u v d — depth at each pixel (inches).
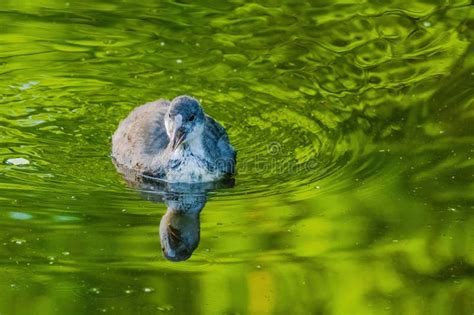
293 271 479.5
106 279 470.9
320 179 567.8
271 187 563.5
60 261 484.1
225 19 746.2
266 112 642.2
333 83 671.8
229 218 529.3
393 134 614.2
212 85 669.9
